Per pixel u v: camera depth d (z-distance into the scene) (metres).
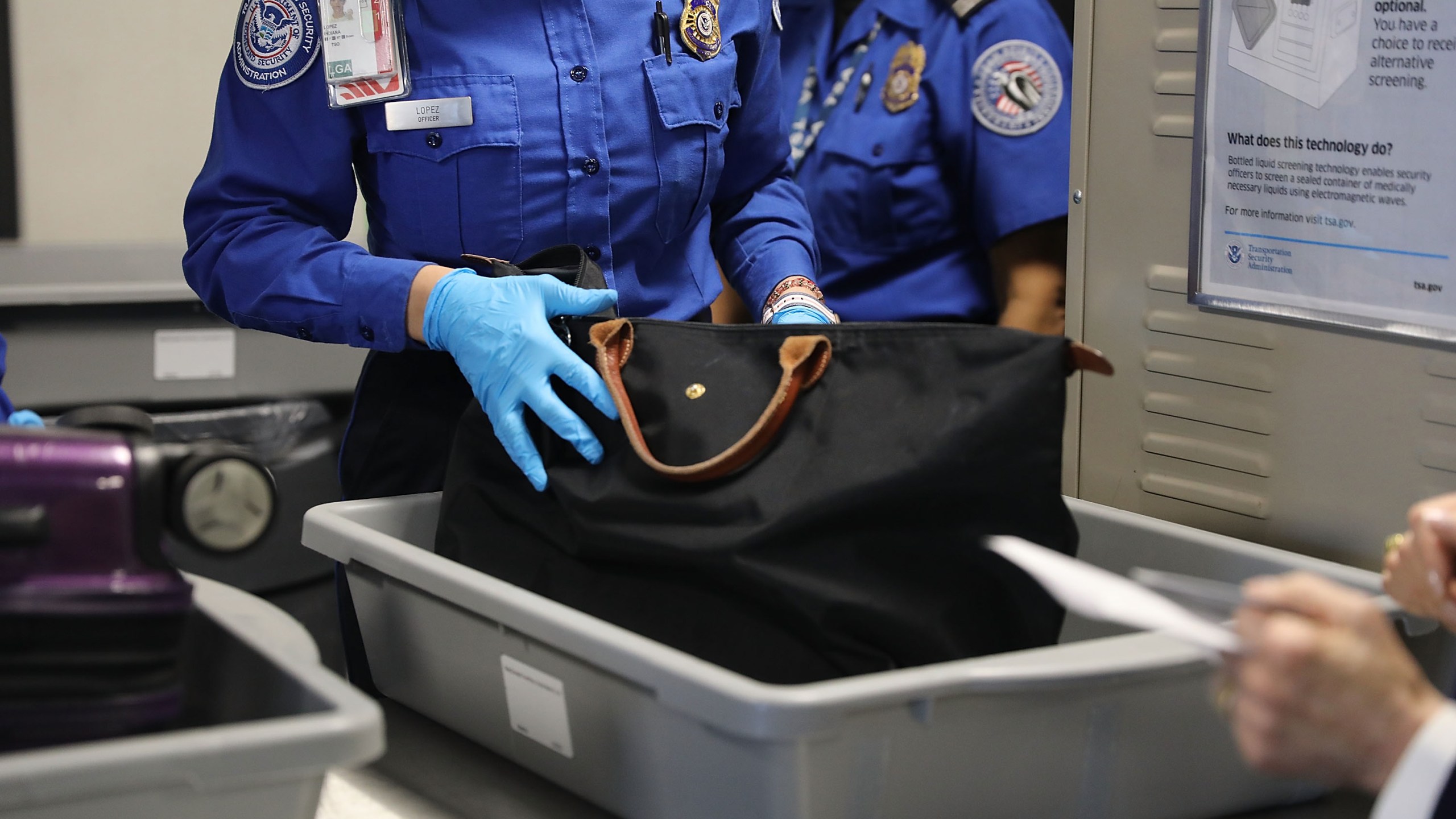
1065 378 0.81
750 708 0.66
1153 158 1.07
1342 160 0.93
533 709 0.85
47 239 2.61
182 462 0.63
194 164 2.67
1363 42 0.90
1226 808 0.83
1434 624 0.83
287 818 0.61
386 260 1.07
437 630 0.93
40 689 0.60
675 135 1.12
